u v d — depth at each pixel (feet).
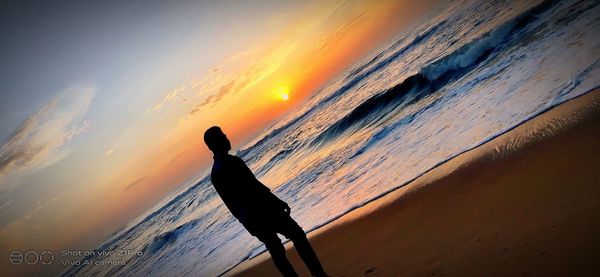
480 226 10.14
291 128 137.80
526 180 11.63
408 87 55.01
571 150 11.96
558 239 7.40
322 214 25.17
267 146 138.51
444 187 15.40
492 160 15.14
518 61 30.99
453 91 38.09
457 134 23.29
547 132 14.60
